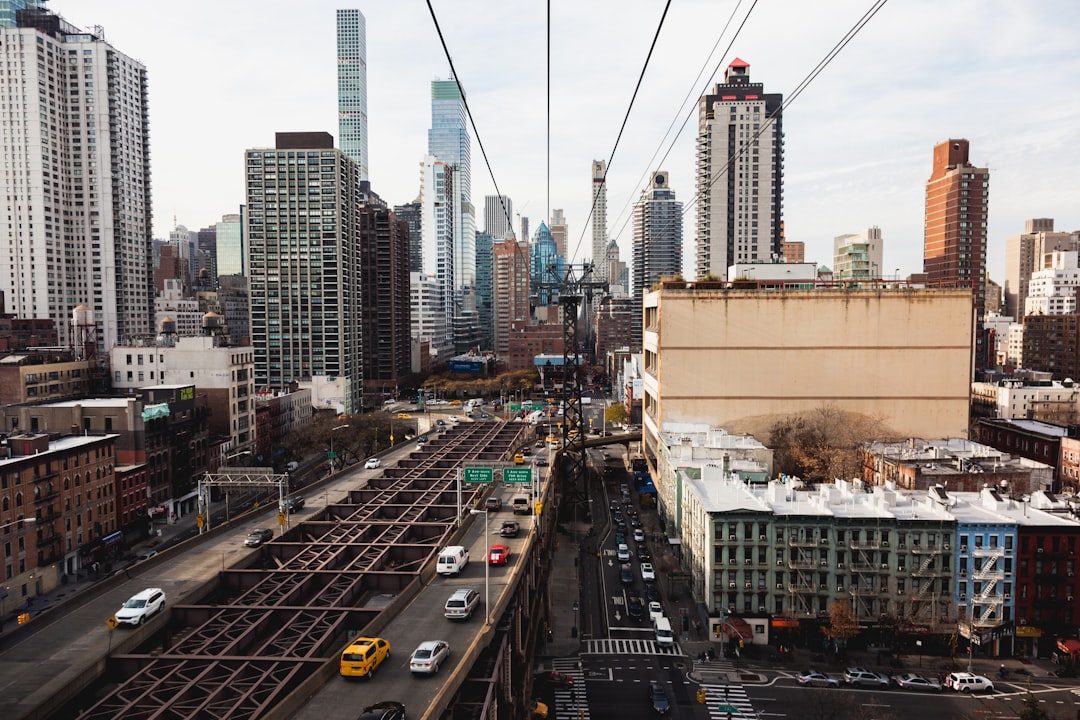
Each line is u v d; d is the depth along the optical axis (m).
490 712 45.03
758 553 80.88
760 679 72.44
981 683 69.31
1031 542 78.12
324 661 44.62
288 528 78.25
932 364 125.44
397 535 75.31
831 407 126.69
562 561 109.94
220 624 53.03
